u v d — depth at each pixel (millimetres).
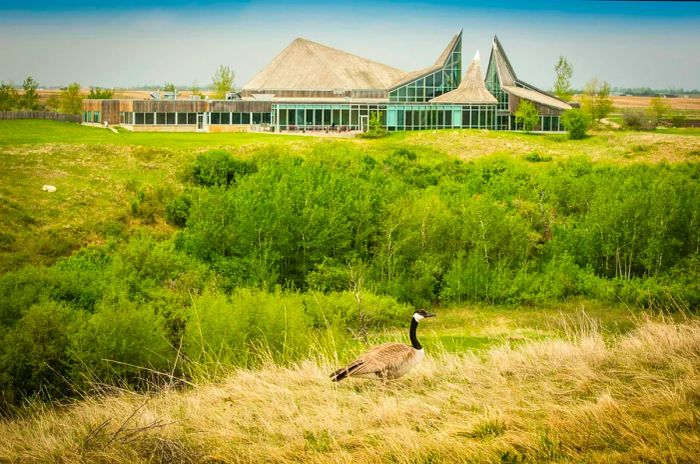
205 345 20531
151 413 11195
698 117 143625
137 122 91938
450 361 13188
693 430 9008
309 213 42406
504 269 41469
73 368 20250
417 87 100000
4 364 21172
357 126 96000
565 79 123812
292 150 73438
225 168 62875
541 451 8859
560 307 38562
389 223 42781
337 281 39562
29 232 49750
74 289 29766
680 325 14000
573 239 46156
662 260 44406
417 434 9648
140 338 20859
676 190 48719
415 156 75312
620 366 12016
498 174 65625
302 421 10453
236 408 11266
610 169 68375
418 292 40125
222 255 41344
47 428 11469
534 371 12227
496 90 105188
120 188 59500
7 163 61375
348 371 11828
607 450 8773
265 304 23359
